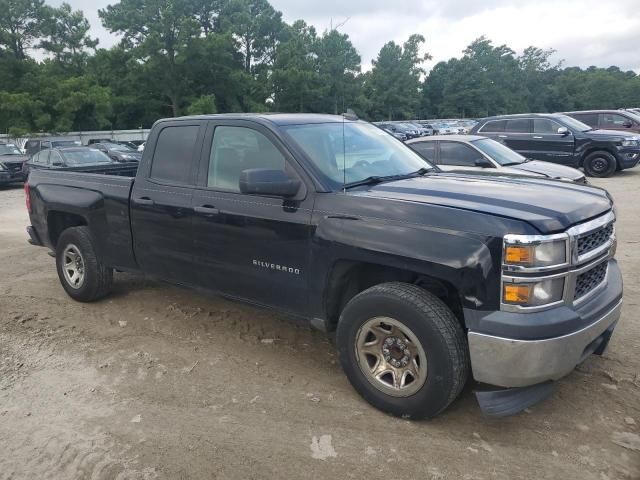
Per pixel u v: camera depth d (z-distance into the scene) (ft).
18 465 9.91
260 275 12.98
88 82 152.25
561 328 9.54
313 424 11.01
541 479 9.28
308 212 11.91
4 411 11.74
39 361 14.12
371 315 10.98
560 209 10.25
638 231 27.86
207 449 10.25
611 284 11.55
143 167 15.75
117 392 12.45
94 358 14.23
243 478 9.43
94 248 17.51
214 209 13.58
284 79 183.52
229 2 198.49
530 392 10.26
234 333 15.65
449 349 10.07
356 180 12.53
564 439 10.37
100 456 10.10
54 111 143.23
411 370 10.75
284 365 13.65
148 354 14.38
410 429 10.76
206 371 13.38
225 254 13.58
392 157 14.39
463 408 11.46
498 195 11.09
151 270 15.83
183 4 172.96
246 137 13.53
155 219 15.11
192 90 185.98
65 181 18.20
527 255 9.41
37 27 151.23
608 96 358.23
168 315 17.10
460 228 9.98
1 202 50.75
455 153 33.47
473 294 9.75
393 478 9.37
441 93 329.11
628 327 15.40
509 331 9.47
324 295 11.89
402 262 10.44
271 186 11.62
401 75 268.41
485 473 9.45
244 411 11.55
